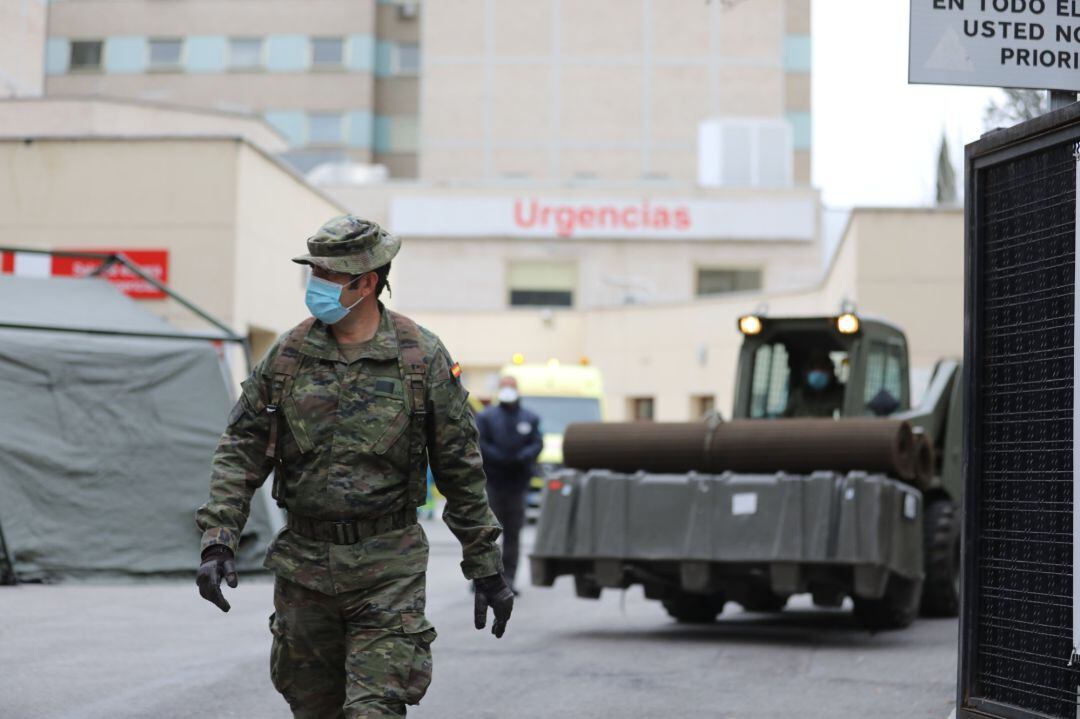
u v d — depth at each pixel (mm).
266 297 54281
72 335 30641
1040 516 13414
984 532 14234
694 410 83312
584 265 110375
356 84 148000
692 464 24531
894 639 24672
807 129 134875
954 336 58875
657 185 110688
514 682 19391
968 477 14266
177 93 147625
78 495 29453
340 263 10328
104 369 30266
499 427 31312
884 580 23281
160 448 30297
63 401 29812
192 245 50188
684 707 17703
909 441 24094
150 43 148125
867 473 23719
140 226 50344
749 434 24172
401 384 10531
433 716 16875
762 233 110250
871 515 23141
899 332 29156
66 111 75625
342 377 10469
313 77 148000
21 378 29578
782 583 23328
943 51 14258
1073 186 13062
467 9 131625
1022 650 13648
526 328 93250
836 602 23844
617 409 88250
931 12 14273
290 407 10438
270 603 26969
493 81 131250
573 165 131125
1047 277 13375
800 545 23266
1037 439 13484
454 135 131125
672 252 110375
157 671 19297
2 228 50406
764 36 131625
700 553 23875
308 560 10430
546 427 62375
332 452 10383
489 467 31219
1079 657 12648
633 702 18016
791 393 28703
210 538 10352
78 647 21156
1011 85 14312
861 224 59250
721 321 81562
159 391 30672
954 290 58812
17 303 31391
